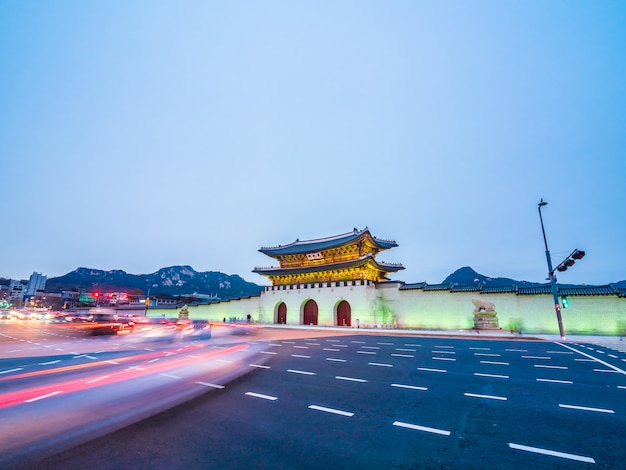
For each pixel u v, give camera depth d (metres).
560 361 14.58
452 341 23.88
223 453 5.61
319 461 5.31
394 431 6.57
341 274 45.72
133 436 6.36
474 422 7.04
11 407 8.19
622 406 8.02
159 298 90.12
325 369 13.16
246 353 17.75
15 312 90.44
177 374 12.16
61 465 5.21
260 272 51.56
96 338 27.17
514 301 32.59
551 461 5.27
